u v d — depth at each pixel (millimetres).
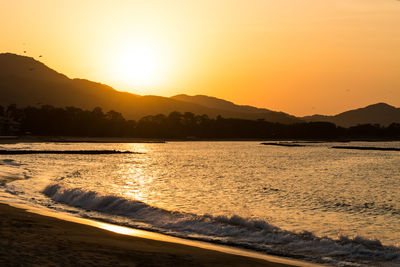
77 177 51500
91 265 11789
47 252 12648
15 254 11969
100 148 157625
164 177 58750
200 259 14195
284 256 17031
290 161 106062
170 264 13016
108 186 44344
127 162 91562
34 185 36656
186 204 33000
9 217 18578
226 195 39844
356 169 82438
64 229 17172
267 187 48562
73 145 174875
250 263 14391
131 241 16344
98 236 16578
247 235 20375
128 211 25703
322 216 29859
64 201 28719
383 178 64250
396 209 33969
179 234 20312
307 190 46562
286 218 28547
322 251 18000
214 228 21500
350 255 17469
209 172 70125
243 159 112812
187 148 189250
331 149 193625
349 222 27859
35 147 140375
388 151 175500
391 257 17234
